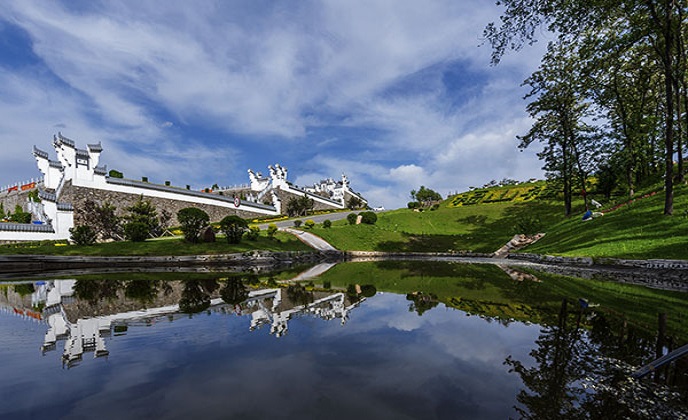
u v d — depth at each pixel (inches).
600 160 1179.3
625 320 253.8
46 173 1631.4
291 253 1194.0
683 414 115.3
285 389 137.4
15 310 322.0
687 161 1061.1
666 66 691.4
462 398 128.1
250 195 2524.6
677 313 277.6
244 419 111.7
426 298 369.1
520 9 402.0
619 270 569.3
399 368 160.9
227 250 1077.8
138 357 181.8
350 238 1642.5
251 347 197.8
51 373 159.5
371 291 433.1
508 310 297.1
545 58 1176.8
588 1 466.9
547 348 188.9
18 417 113.8
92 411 119.2
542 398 127.6
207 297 396.8
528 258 967.6
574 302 331.9
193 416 114.9
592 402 124.6
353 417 113.3
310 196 3038.9
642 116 1055.6
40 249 942.4
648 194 918.4
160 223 1697.8
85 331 240.4
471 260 1111.6
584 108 1203.2
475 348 191.3
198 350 193.9
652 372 152.6
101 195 1526.8
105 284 536.4
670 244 562.6
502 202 2258.9
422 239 1658.5
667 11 664.4
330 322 260.2
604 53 784.3
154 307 331.9
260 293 428.1
